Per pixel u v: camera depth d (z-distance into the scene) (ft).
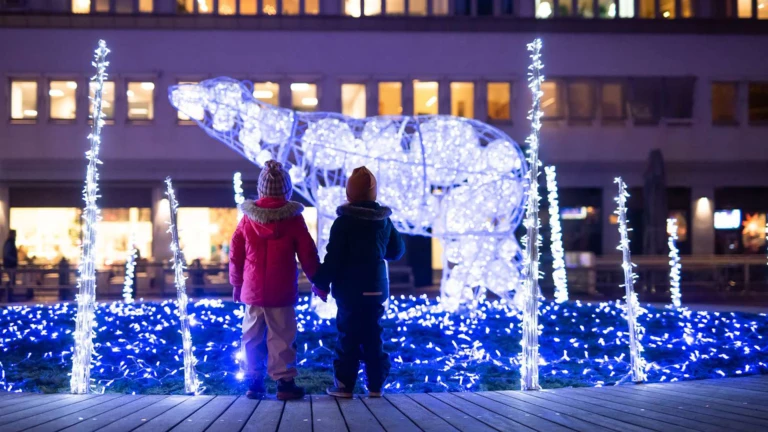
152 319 42.19
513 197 39.86
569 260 72.38
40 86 89.15
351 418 16.02
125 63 89.35
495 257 41.60
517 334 36.14
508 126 93.30
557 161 94.38
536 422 15.48
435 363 28.48
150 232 90.99
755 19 95.71
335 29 90.63
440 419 15.89
